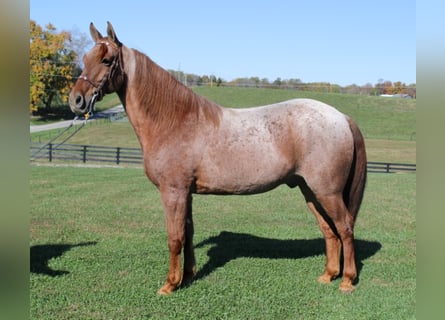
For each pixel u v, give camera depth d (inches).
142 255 215.0
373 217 331.0
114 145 1151.0
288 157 157.1
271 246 236.7
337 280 179.2
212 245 238.5
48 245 231.9
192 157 156.0
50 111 1833.2
